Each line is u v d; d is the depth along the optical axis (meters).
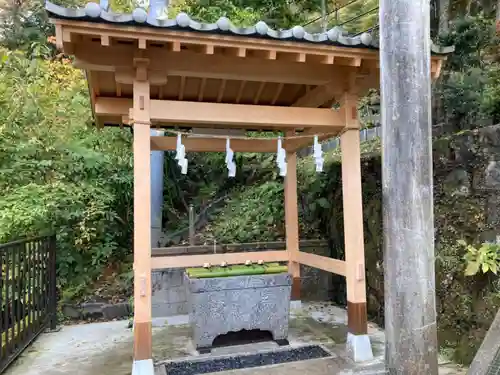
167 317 4.14
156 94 3.74
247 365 2.96
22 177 4.63
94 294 4.46
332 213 4.84
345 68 3.03
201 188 6.17
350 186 3.08
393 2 2.24
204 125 4.09
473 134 3.02
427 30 2.25
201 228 5.57
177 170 6.09
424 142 2.20
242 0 6.94
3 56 5.75
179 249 4.51
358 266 3.05
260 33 2.44
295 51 2.58
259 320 3.37
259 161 6.32
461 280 2.98
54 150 4.94
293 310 4.34
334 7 6.75
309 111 3.08
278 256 4.31
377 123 5.41
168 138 4.07
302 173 5.57
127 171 5.16
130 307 4.37
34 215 3.95
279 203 5.43
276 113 3.02
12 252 3.06
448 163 3.23
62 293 4.34
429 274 2.18
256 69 2.88
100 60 2.63
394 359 2.18
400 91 2.20
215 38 2.42
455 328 3.00
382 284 3.85
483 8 3.89
